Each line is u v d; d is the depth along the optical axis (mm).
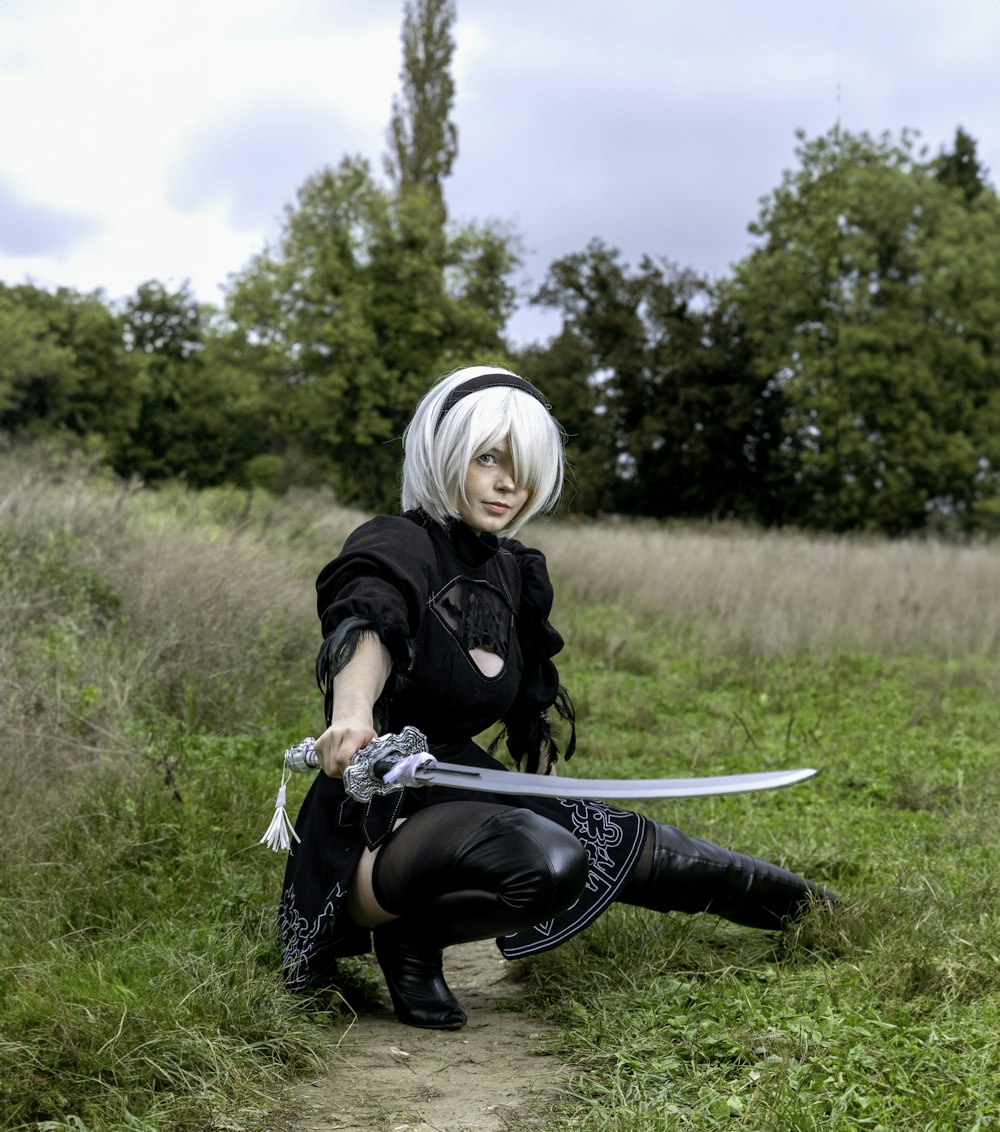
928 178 39625
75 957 3000
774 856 4367
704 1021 2857
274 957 3074
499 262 42969
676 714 7938
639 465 43250
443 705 2971
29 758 4797
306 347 40156
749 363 41656
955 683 9445
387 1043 2920
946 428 38719
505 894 2715
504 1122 2473
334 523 13953
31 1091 2369
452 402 2967
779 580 13375
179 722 5707
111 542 8570
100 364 42062
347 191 40781
